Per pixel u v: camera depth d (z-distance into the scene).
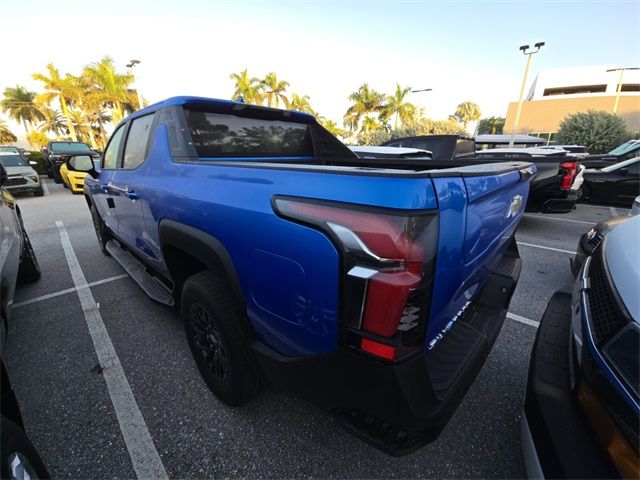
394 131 27.33
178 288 2.25
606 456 1.05
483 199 1.42
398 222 1.02
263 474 1.61
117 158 3.03
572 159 5.54
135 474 1.62
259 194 1.37
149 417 1.94
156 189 2.12
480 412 2.00
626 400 1.02
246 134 2.57
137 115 2.65
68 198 10.50
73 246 5.34
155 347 2.61
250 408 1.99
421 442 1.26
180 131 2.10
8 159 10.98
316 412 1.96
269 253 1.31
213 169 1.68
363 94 30.11
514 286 2.12
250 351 1.56
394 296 1.02
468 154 7.89
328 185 1.16
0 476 1.04
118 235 3.47
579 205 9.42
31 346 2.63
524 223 7.19
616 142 20.41
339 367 1.20
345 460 1.68
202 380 2.24
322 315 1.19
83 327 2.90
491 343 1.66
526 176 2.05
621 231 1.75
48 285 3.80
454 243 1.17
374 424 1.29
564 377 1.34
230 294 1.56
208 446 1.75
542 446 1.20
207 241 1.62
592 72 43.03
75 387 2.18
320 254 1.14
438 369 1.33
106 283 3.83
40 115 40.94
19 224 3.56
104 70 23.95
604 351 1.16
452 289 1.26
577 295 1.68
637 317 1.11
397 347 1.07
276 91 29.36
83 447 1.75
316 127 3.15
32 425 1.89
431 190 1.06
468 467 1.65
